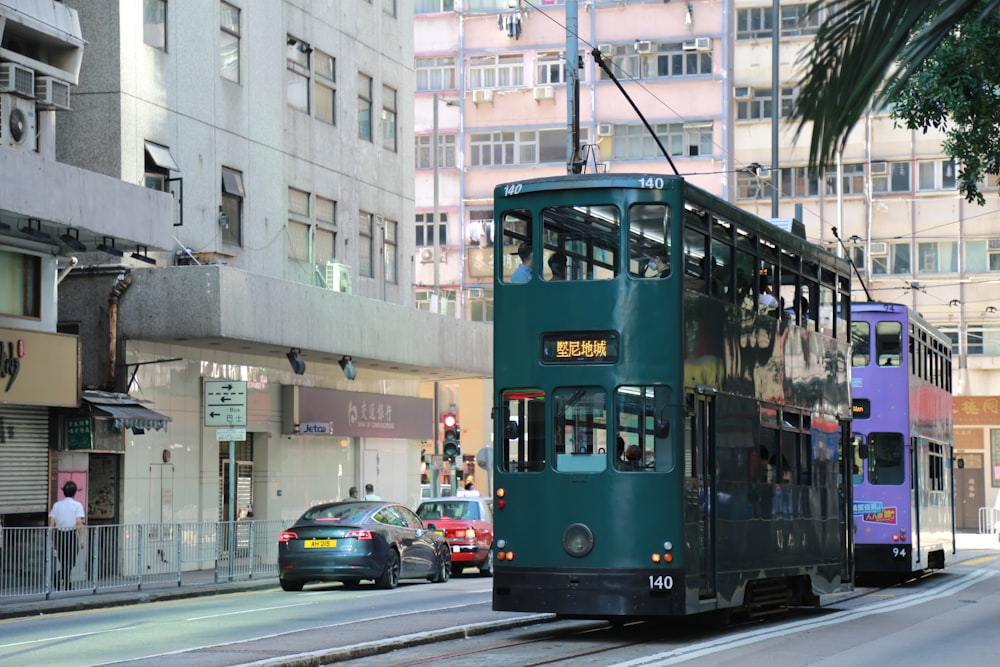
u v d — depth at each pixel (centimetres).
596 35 7469
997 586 3416
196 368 3791
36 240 3017
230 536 3341
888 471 3369
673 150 7412
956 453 7481
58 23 3073
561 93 7519
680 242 1888
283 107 4238
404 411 4928
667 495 1852
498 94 7581
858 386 3397
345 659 1655
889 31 598
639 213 1903
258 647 1761
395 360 4353
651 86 7425
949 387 4219
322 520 3111
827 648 1822
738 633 2022
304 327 3828
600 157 7456
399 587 3266
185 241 3728
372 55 4825
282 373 4228
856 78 598
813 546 2419
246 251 4016
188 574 3175
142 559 2983
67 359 3136
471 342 4859
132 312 3481
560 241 1934
